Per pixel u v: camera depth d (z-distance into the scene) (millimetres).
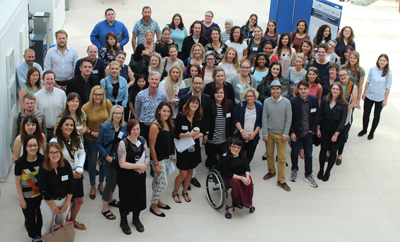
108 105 6406
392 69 12414
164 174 6094
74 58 8000
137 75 7633
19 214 6066
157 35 10016
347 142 8797
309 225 6328
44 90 6426
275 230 6168
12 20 7105
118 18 14727
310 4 13031
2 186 6617
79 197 5574
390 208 6832
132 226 6012
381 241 6105
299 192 7098
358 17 17672
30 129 5301
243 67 7422
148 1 17078
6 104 6742
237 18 15711
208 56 7656
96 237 5742
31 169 5164
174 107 7250
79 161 5535
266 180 7367
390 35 15523
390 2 20500
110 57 8000
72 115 5988
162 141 5914
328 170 7395
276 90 6738
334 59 9016
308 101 6945
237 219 6344
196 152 6430
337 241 6043
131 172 5543
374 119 8766
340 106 6957
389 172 7820
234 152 6188
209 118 6863
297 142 7164
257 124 7090
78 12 15078
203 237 5918
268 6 17594
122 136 5828
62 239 5215
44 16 10227
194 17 15492
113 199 6406
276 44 10023
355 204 6883
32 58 7203
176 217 6277
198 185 7047
